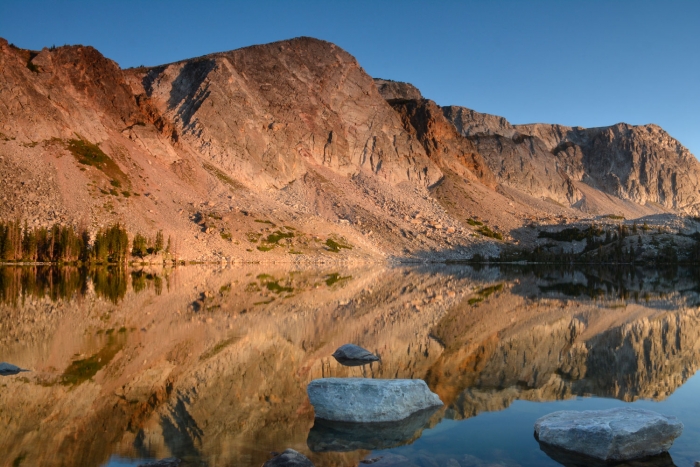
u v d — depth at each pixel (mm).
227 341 25844
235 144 191500
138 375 18797
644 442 12156
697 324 33906
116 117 167625
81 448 12023
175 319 33188
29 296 45875
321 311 39406
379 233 177000
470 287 66875
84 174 134500
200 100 197500
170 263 114938
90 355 21859
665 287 73812
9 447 11984
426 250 172125
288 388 17594
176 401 15891
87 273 81125
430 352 24312
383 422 14391
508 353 24188
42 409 14797
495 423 14367
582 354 24047
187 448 12164
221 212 147625
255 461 11461
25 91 144875
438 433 13586
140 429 13398
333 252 148250
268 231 147000
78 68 167375
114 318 33031
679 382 18984
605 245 184000
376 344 26234
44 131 141000
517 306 44406
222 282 68062
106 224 119250
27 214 111812
